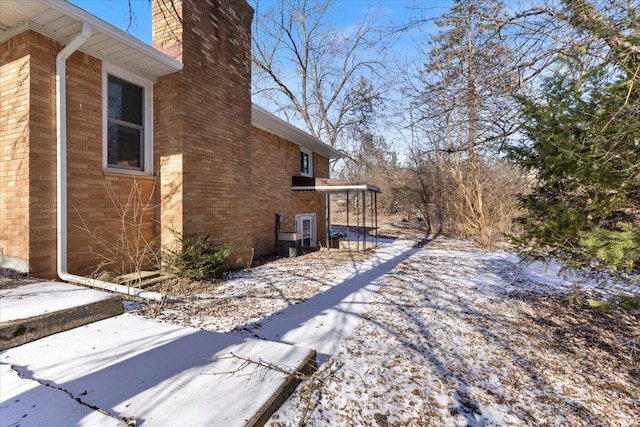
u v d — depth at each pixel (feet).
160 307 13.92
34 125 13.91
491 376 10.04
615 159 9.98
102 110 17.11
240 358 8.39
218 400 6.50
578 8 10.78
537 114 11.64
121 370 7.53
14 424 5.46
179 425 5.66
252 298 16.80
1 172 14.38
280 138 35.76
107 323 10.64
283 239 33.04
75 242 15.72
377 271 25.35
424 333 13.05
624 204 10.71
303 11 52.70
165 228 19.70
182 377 7.33
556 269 26.43
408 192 67.00
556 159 11.32
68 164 15.43
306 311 15.12
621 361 11.48
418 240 49.06
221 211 22.74
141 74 19.13
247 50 26.05
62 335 9.44
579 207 12.09
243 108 25.36
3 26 14.08
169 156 19.61
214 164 22.02
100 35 15.02
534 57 12.94
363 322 13.89
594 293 18.44
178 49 19.35
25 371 7.27
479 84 14.84
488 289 20.52
